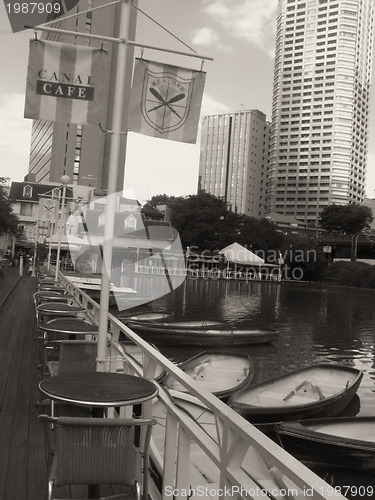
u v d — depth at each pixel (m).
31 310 14.51
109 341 6.00
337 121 189.12
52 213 21.06
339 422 8.13
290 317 35.00
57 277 19.16
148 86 5.69
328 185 188.75
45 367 6.14
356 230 129.62
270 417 8.63
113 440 2.73
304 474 1.68
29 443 4.52
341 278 77.38
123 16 5.33
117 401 2.99
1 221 31.45
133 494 2.96
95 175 104.56
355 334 27.64
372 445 7.10
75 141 103.00
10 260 49.66
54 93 5.40
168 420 3.21
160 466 3.87
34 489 3.65
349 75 190.12
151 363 3.90
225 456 2.29
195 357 12.35
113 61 69.00
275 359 18.73
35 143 139.12
